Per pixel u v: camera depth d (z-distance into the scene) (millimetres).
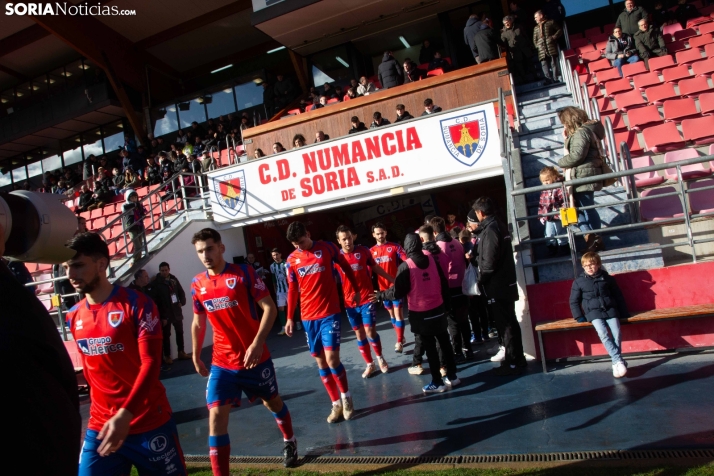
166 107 20516
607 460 3203
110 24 18719
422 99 12547
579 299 5020
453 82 12273
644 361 5047
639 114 9039
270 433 4668
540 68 12523
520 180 7559
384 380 5887
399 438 4070
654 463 3078
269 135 13922
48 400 1379
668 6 14008
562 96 9812
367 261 6359
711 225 6395
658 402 4004
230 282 3529
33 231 1693
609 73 11266
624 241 6445
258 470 3826
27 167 22969
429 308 5051
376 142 9922
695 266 5152
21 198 1699
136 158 17266
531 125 9125
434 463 3523
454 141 9406
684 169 7586
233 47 21094
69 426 1414
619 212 6559
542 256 6648
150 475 2678
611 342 4785
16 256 1740
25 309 1435
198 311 3725
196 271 11000
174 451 2756
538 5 15516
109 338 2656
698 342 5070
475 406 4547
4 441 1286
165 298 9070
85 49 18172
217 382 3539
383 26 16469
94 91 19547
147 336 2604
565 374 5043
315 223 14078
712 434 3342
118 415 2338
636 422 3701
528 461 3354
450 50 15953
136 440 2635
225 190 11242
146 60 20531
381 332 8938
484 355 6406
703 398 3951
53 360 1453
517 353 5266
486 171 9258
